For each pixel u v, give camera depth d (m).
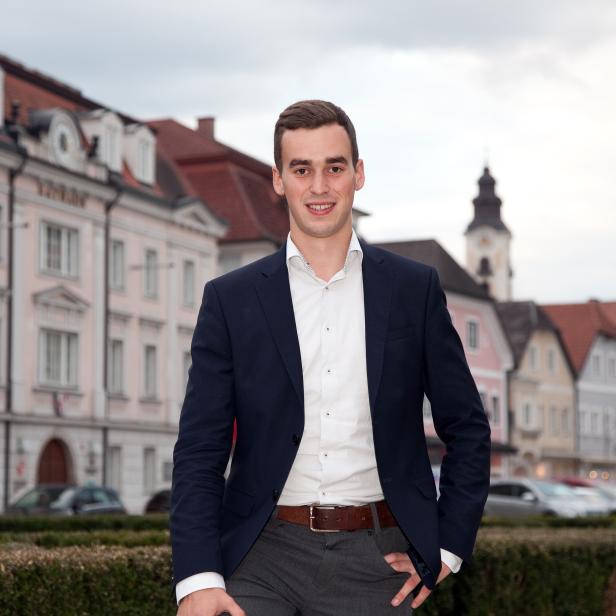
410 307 4.99
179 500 4.77
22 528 25.12
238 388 4.90
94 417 52.12
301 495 4.89
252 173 70.56
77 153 51.66
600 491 54.41
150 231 56.72
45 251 49.91
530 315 94.19
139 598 8.29
